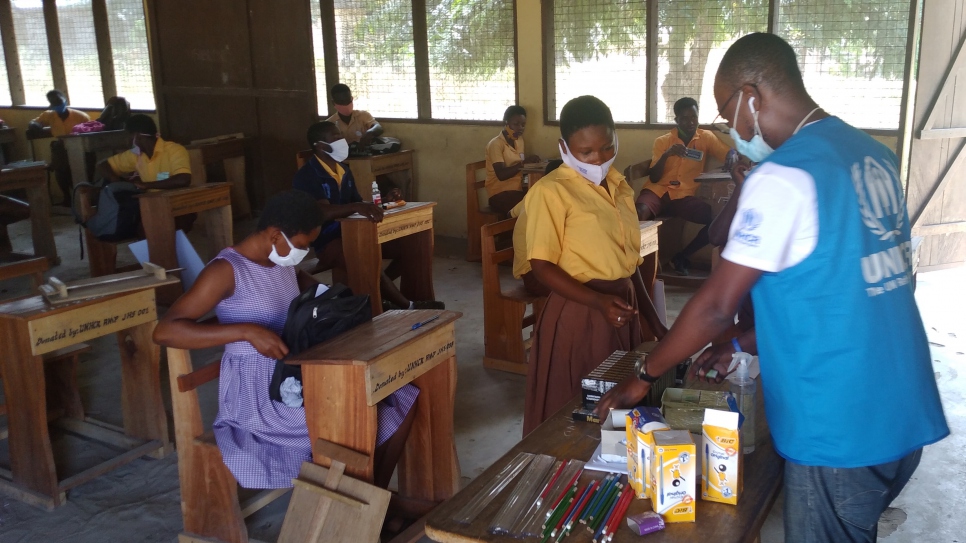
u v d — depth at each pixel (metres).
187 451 2.63
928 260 5.86
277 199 2.53
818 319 1.40
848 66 5.73
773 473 1.68
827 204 1.36
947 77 5.41
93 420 3.74
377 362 2.27
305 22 7.76
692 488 1.48
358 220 4.65
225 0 8.29
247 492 2.98
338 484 2.31
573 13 6.62
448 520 1.54
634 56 6.46
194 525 2.70
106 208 5.59
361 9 7.70
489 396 4.01
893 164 1.50
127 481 3.27
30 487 3.11
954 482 3.05
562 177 2.47
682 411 1.83
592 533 1.46
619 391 1.80
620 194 2.60
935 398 1.51
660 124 6.39
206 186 5.73
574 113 2.37
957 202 5.75
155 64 9.02
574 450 1.81
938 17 5.29
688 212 5.89
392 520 2.72
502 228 4.30
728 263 1.42
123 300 3.21
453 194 7.58
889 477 1.50
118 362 4.65
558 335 2.54
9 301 3.08
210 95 8.73
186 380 2.51
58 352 3.58
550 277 2.44
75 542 2.83
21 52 10.40
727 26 6.04
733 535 1.44
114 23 9.49
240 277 2.54
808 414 1.44
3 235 6.86
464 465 3.31
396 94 7.76
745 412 1.85
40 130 9.18
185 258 4.36
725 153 5.93
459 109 7.45
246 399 2.56
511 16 6.93
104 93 9.74
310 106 7.95
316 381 2.32
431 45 7.41
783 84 1.49
